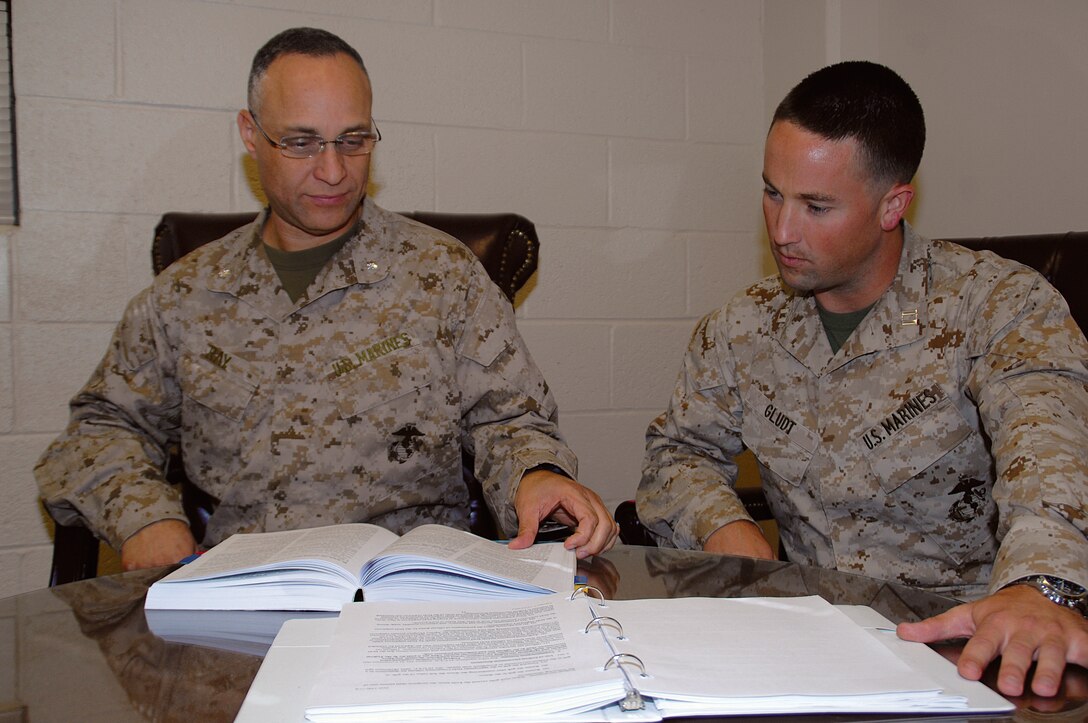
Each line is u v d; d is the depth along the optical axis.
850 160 1.19
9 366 1.95
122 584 1.02
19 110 1.94
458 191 2.24
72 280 1.98
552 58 2.32
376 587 0.88
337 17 2.12
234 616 0.89
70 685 0.71
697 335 1.53
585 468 2.39
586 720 0.60
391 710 0.60
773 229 1.26
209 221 1.68
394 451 1.49
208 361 1.51
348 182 1.46
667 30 2.43
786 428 1.38
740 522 1.30
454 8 2.22
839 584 0.96
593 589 0.86
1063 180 1.81
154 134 2.02
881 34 2.29
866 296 1.34
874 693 0.62
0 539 1.96
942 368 1.27
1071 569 0.79
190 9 2.03
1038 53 1.86
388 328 1.52
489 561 0.95
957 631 0.76
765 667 0.67
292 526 1.46
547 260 2.33
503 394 1.51
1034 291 1.20
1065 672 0.70
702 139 2.48
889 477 1.30
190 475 1.53
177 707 0.67
